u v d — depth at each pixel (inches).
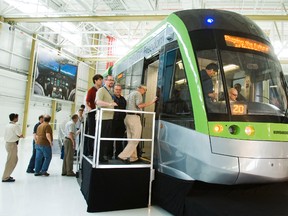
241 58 146.2
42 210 154.3
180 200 141.6
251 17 327.9
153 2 436.5
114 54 676.1
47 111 624.1
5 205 159.9
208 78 139.9
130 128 176.4
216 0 398.9
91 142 204.1
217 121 130.8
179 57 156.3
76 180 236.4
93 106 213.0
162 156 163.5
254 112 135.5
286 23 466.6
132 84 230.8
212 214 115.8
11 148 217.3
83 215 147.6
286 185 150.1
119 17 373.7
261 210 116.3
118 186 156.4
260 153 126.3
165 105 165.8
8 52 498.6
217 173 127.4
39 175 248.1
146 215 150.2
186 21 159.5
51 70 603.5
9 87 506.3
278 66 157.5
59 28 546.0
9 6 458.6
